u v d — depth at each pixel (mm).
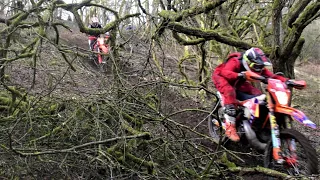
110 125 4680
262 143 4535
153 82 4383
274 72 5574
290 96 4387
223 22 6926
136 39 5352
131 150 4090
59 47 4566
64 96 4973
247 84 5008
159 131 4695
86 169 3816
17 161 3516
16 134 4238
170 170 3850
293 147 4141
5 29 4988
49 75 5105
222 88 4863
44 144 4160
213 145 5414
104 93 4461
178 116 6535
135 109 4625
